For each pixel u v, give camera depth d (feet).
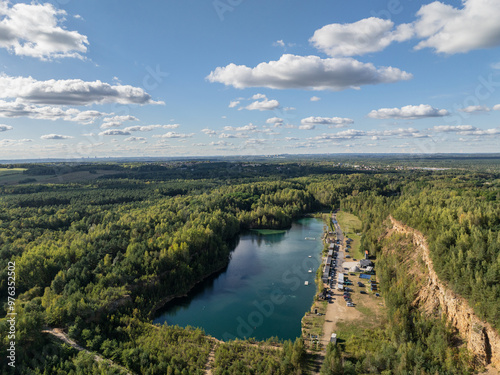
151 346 276.21
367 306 363.35
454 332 272.51
